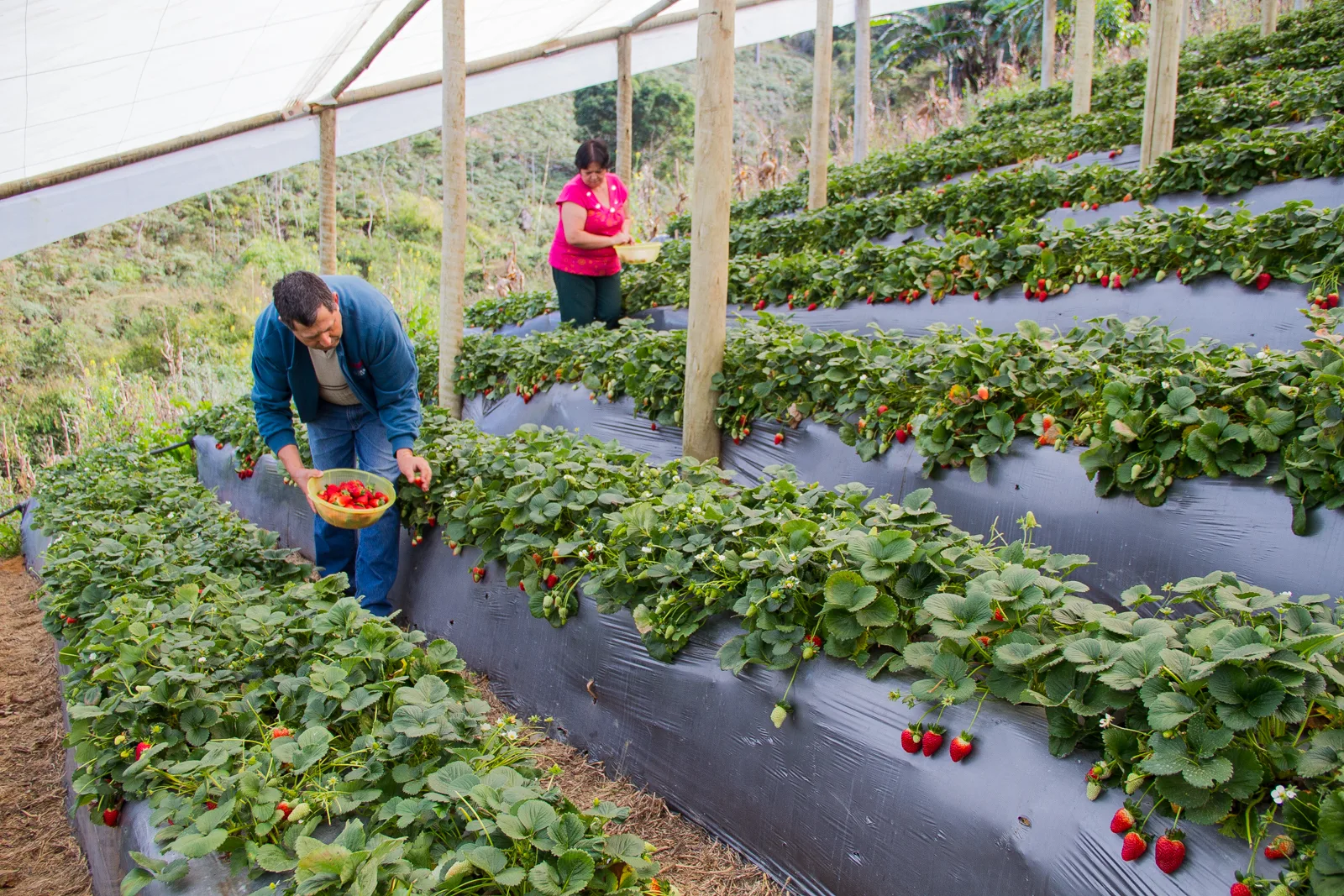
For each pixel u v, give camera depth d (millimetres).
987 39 25203
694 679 2812
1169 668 1809
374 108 10195
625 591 3018
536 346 6328
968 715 2150
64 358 19016
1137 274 4996
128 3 5711
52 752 3949
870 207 8125
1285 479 2965
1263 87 8508
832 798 2348
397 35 8391
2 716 4426
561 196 6836
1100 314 5035
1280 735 1764
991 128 12531
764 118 28016
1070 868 1845
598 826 1957
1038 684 2064
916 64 27250
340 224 23141
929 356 3932
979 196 7277
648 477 3768
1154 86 6707
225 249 21656
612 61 11523
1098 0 20312
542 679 3465
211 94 8312
